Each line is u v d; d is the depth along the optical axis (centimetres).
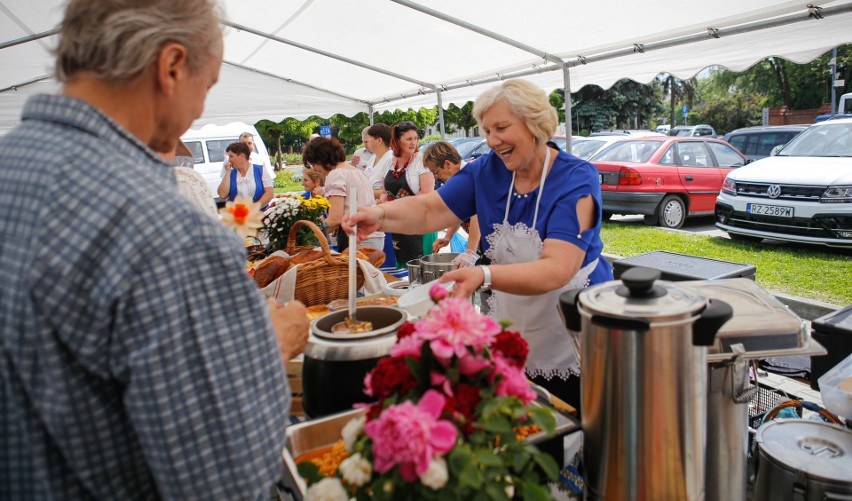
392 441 75
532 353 176
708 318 93
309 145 376
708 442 114
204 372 71
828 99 3042
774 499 128
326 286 204
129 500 76
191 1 80
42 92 80
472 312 88
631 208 854
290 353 106
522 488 84
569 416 118
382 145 499
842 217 586
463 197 190
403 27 512
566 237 153
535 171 168
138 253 68
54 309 67
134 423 70
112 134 77
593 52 452
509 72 575
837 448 130
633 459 98
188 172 200
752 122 3662
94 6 75
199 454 71
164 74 79
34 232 68
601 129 3241
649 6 341
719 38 362
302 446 119
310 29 561
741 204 670
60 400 69
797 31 324
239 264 75
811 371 182
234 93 807
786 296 462
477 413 83
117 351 68
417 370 87
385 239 402
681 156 873
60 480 74
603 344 98
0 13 471
